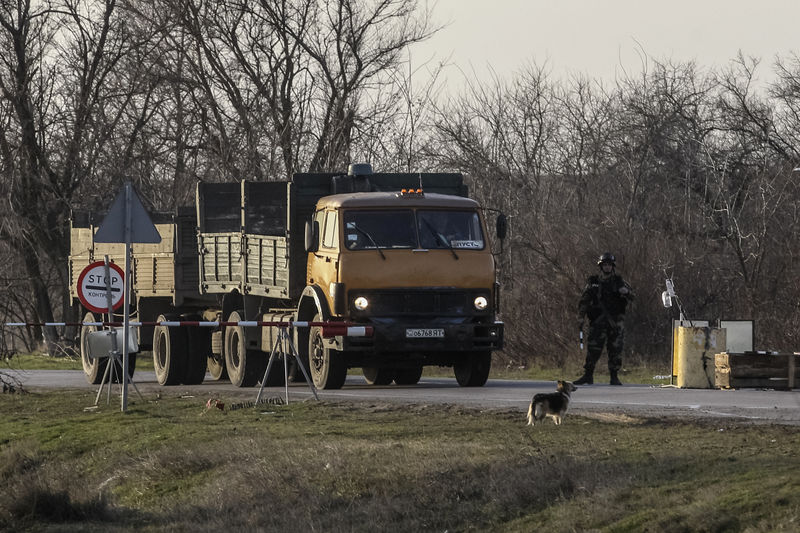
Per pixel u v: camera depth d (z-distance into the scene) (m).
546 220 107.50
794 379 64.38
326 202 68.06
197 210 78.50
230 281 75.56
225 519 36.59
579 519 31.16
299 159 145.12
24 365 119.88
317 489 37.47
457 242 66.25
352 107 145.12
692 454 36.16
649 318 97.50
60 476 45.53
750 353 64.69
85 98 139.38
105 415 56.69
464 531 32.88
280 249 69.62
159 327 81.88
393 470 37.44
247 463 41.38
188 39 144.62
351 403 56.16
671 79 138.38
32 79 138.25
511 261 112.44
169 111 142.75
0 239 139.75
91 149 139.00
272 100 145.12
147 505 41.22
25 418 58.41
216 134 144.38
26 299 155.62
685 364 66.38
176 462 43.59
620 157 130.75
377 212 65.88
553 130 142.75
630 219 106.56
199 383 81.50
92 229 89.69
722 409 51.00
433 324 64.94
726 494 30.59
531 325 99.44
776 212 105.44
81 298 67.25
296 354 58.97
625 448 38.50
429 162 144.38
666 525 29.34
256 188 74.25
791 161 119.19
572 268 99.31
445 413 51.12
